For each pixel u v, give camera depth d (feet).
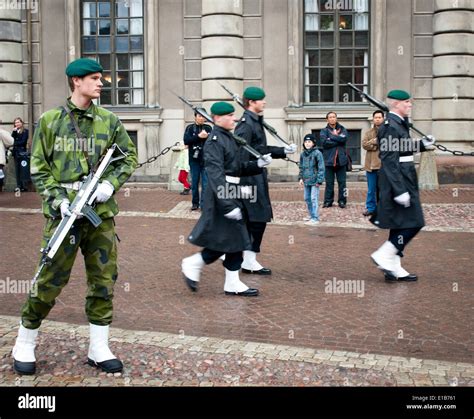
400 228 24.62
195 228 22.81
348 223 38.60
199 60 58.65
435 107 57.16
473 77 56.70
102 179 15.62
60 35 59.98
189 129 43.24
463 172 55.88
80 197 14.93
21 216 41.34
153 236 34.40
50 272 15.38
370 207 40.81
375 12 57.57
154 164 59.31
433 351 17.67
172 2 58.54
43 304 15.58
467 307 21.77
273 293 23.61
